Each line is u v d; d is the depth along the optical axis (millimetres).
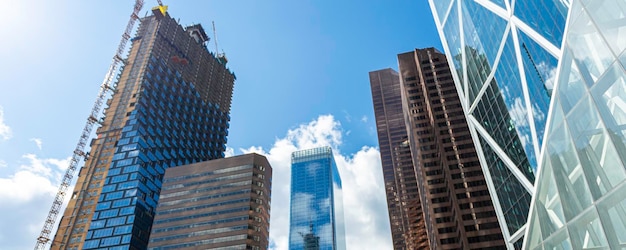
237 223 148875
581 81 20906
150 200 162375
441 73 151000
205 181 164750
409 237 188500
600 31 19516
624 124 17016
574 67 21781
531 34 39000
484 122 55031
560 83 23359
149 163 167875
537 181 26344
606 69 18703
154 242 150750
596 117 19250
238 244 143625
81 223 152250
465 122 134875
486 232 109000
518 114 43812
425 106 154625
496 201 53031
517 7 42750
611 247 17219
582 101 20656
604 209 17969
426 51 164000
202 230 150250
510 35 44719
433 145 142125
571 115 21750
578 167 20609
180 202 160375
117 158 165375
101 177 162625
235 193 157875
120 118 178125
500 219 51906
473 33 57469
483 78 54312
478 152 58625
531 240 27359
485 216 112250
